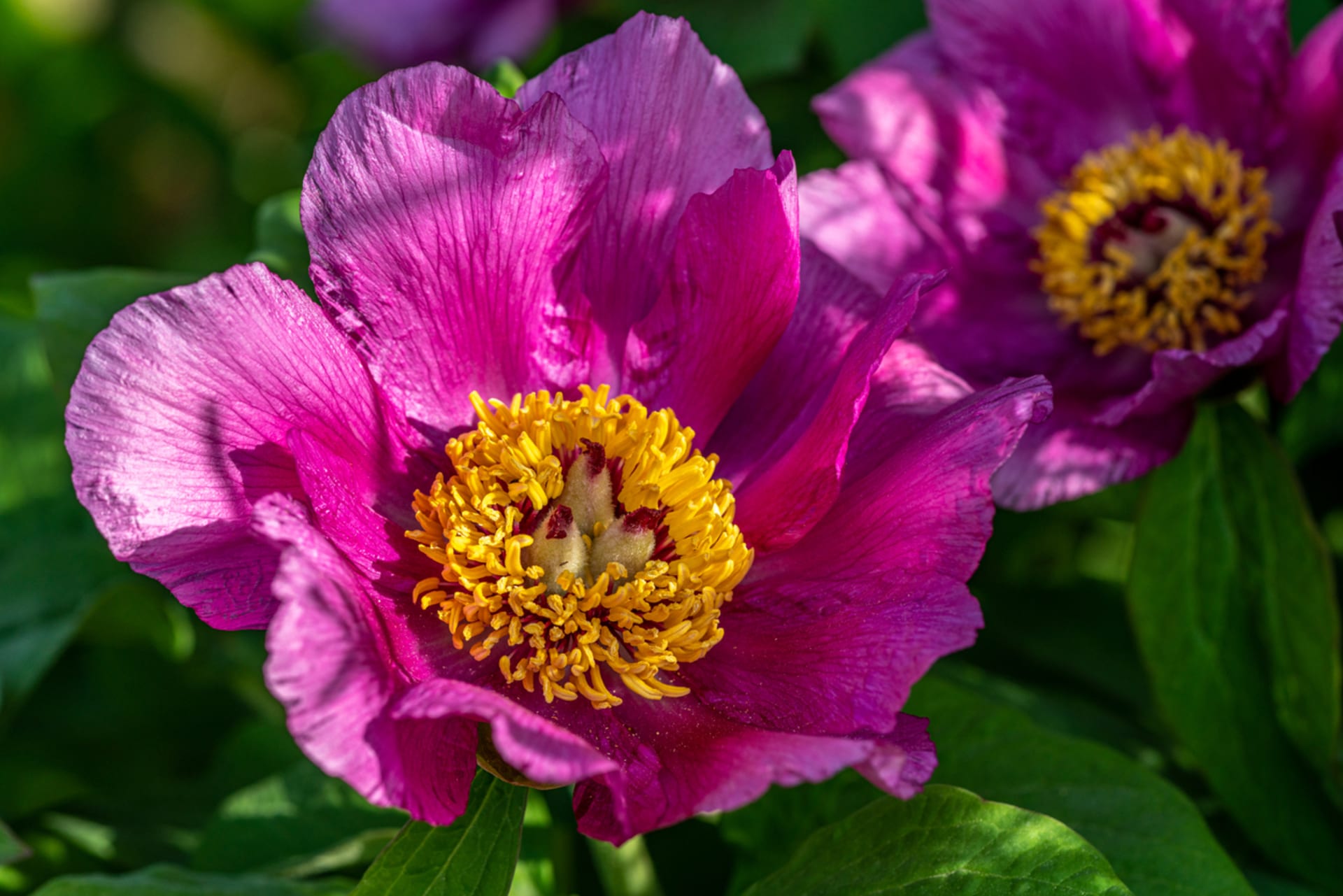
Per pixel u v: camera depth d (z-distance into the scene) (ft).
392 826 1.32
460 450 1.21
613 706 1.19
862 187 1.38
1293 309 1.28
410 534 1.20
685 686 1.19
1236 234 1.38
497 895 1.13
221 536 1.14
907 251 1.38
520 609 1.19
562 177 1.19
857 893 1.17
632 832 1.10
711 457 1.23
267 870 1.30
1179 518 1.33
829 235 1.37
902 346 1.23
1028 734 1.25
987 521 1.12
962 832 1.17
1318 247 1.25
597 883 1.38
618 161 1.23
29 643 1.42
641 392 1.25
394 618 1.18
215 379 1.14
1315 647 1.31
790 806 1.29
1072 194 1.41
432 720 1.10
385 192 1.17
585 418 1.22
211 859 1.31
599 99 1.22
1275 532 1.32
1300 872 1.31
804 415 1.23
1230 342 1.28
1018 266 1.43
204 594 1.13
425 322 1.21
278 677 1.04
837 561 1.18
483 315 1.22
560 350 1.25
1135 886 1.21
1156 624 1.34
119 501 1.12
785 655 1.17
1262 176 1.39
